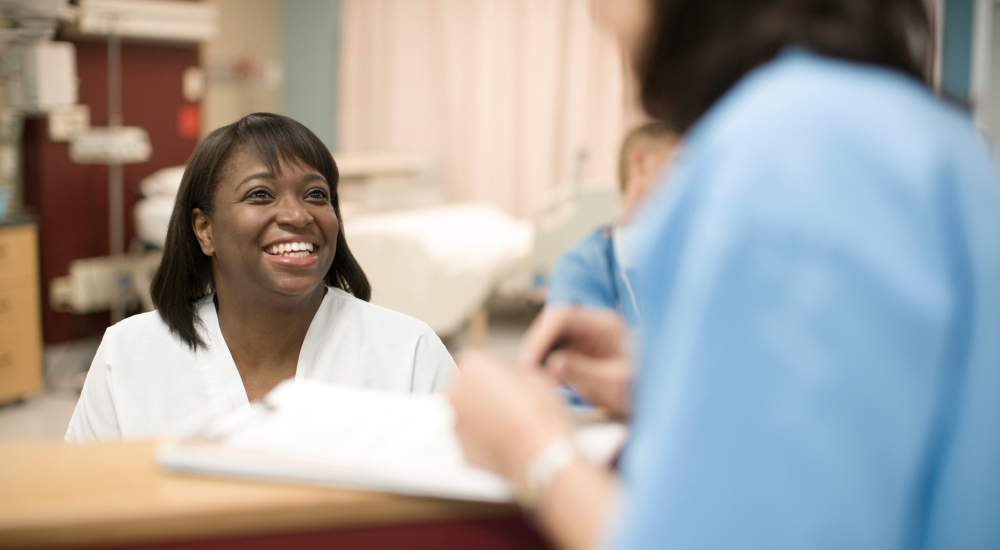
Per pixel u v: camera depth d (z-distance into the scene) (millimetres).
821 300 391
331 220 1332
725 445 396
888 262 396
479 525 620
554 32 5367
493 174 5676
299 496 601
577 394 759
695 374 408
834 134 419
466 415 553
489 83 5605
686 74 510
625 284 1372
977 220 433
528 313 5293
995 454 433
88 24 4293
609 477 491
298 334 1355
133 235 4875
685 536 399
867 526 383
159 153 5004
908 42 495
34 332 3807
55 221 4559
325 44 6223
